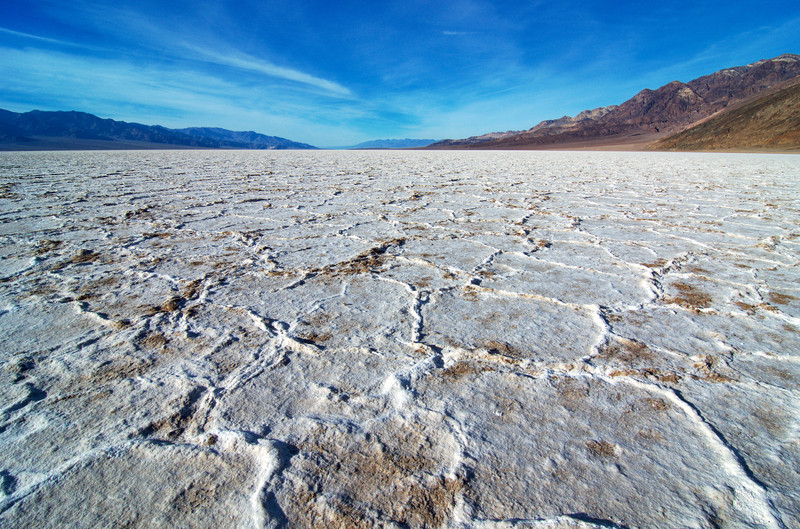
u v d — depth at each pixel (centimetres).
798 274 412
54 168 1661
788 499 160
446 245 530
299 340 276
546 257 477
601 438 191
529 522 150
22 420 200
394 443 187
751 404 214
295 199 912
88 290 363
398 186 1187
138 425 197
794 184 1228
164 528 148
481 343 276
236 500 159
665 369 245
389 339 280
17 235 555
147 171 1577
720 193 1037
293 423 199
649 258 471
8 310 320
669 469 174
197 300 344
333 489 163
